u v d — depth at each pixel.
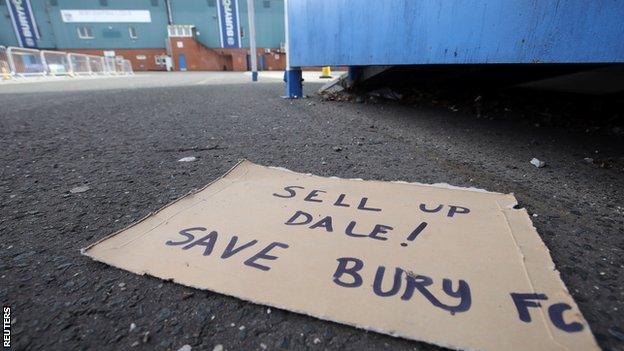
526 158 1.86
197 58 29.36
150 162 1.85
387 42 2.81
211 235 1.05
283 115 3.30
